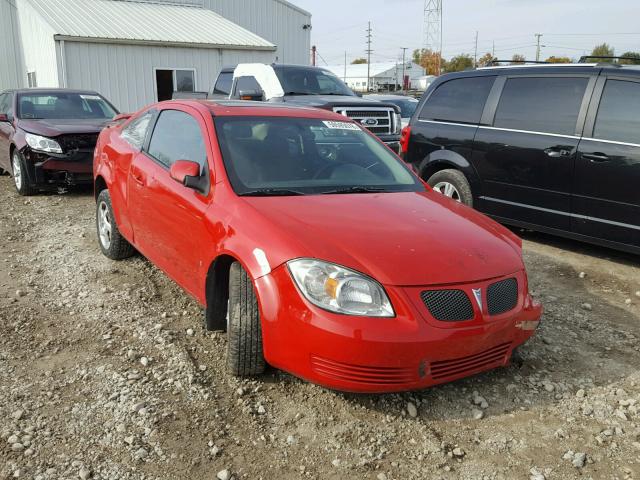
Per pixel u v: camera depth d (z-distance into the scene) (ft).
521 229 23.98
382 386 9.53
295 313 9.73
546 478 9.06
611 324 14.83
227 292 12.09
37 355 12.23
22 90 32.65
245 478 8.81
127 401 10.59
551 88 20.11
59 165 27.68
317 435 9.89
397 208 12.25
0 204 26.73
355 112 31.96
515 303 10.73
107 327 13.61
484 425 10.37
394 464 9.25
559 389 11.60
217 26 74.13
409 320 9.48
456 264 10.26
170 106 15.62
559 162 19.29
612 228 18.20
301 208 11.48
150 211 14.53
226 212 11.54
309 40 89.25
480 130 21.80
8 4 73.36
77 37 58.08
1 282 16.37
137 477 8.73
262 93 33.73
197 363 12.05
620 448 9.82
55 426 9.86
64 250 19.44
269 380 11.43
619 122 18.10
